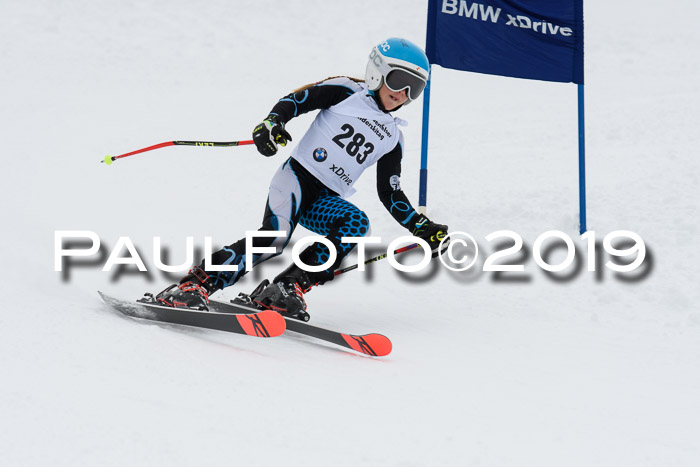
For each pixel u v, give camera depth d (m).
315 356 9.20
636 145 22.42
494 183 19.02
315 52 41.00
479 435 6.97
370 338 9.17
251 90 34.41
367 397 7.75
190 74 36.50
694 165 19.16
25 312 9.23
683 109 26.97
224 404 7.13
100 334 8.72
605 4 49.00
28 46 37.94
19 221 15.72
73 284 11.41
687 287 12.58
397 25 45.09
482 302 12.41
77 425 6.35
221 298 12.20
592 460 6.59
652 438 7.19
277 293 10.33
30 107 30.05
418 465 6.22
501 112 30.08
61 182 19.97
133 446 6.08
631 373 9.30
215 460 5.99
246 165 22.34
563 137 24.39
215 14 43.66
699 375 9.31
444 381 8.58
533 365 9.48
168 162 22.55
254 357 8.77
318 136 10.81
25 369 7.42
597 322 11.52
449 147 23.91
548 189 18.02
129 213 17.41
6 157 22.69
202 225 16.80
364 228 10.66
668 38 43.06
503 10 14.77
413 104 31.47
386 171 11.27
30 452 5.87
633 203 16.58
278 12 44.78
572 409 7.89
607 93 33.28
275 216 10.68
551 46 14.97
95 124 27.75
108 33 40.22
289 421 6.89
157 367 7.92
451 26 14.67
